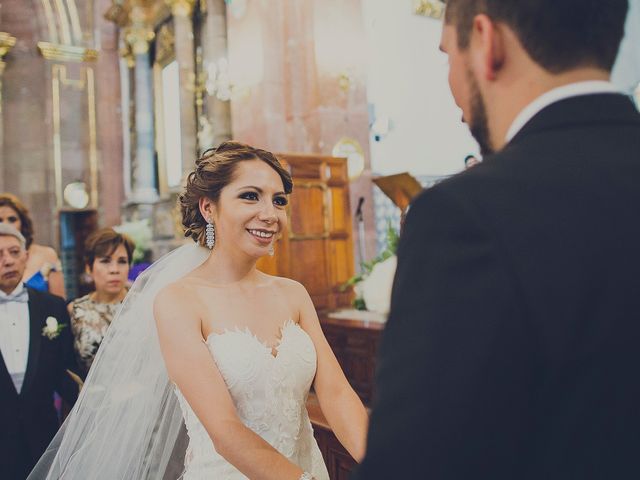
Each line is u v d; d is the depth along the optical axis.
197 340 1.44
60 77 11.66
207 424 1.34
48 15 11.59
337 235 5.22
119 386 1.79
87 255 3.03
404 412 0.57
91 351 2.81
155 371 1.77
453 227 0.61
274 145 6.81
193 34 10.01
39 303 2.77
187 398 1.40
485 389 0.55
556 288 0.57
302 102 6.86
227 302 1.57
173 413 1.79
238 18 7.38
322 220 5.10
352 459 2.11
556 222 0.59
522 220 0.60
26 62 11.48
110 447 1.76
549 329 0.56
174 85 10.61
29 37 11.53
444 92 8.48
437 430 0.54
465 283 0.58
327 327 4.16
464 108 0.78
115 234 3.04
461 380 0.55
